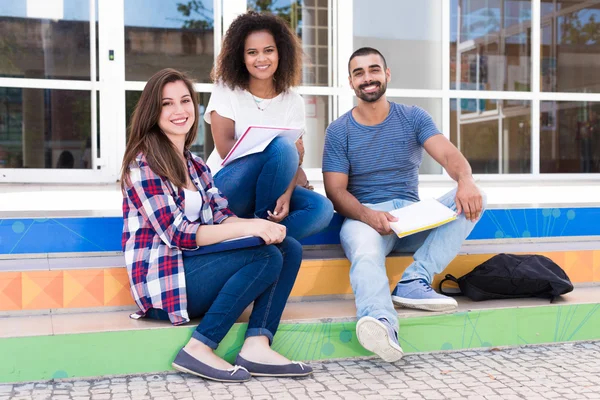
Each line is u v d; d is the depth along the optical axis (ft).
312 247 11.49
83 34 17.95
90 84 18.04
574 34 22.11
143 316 8.97
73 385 8.10
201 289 8.55
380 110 10.87
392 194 10.97
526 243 12.34
